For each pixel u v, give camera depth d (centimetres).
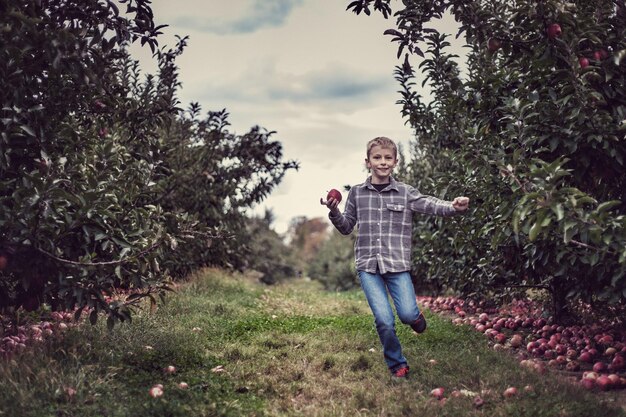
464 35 481
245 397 397
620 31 453
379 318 433
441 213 438
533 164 403
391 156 457
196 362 467
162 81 831
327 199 441
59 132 466
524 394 381
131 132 638
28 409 341
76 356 419
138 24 488
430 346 564
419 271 992
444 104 652
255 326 634
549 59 441
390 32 468
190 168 1006
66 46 406
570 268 485
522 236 523
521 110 448
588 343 534
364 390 406
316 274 2356
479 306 853
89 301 436
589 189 511
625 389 411
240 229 1195
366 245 452
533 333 634
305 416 360
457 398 382
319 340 568
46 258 423
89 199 418
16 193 391
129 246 450
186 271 1023
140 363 444
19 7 398
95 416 343
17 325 535
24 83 431
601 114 430
